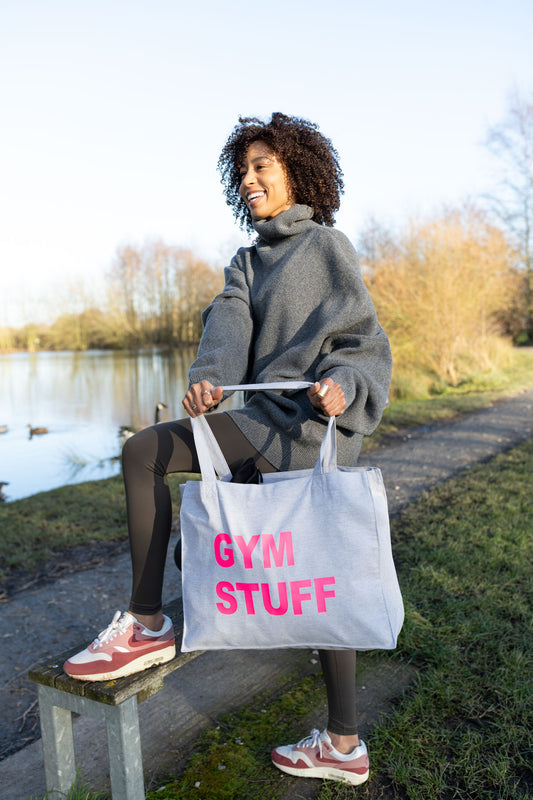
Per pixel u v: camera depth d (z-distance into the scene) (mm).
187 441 1613
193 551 1492
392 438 8312
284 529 1438
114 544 4445
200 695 2285
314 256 1734
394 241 15742
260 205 1873
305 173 1875
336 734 1756
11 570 3965
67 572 3904
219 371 1626
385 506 1481
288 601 1422
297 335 1717
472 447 7250
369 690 2229
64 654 1650
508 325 26891
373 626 1403
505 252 17641
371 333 1689
